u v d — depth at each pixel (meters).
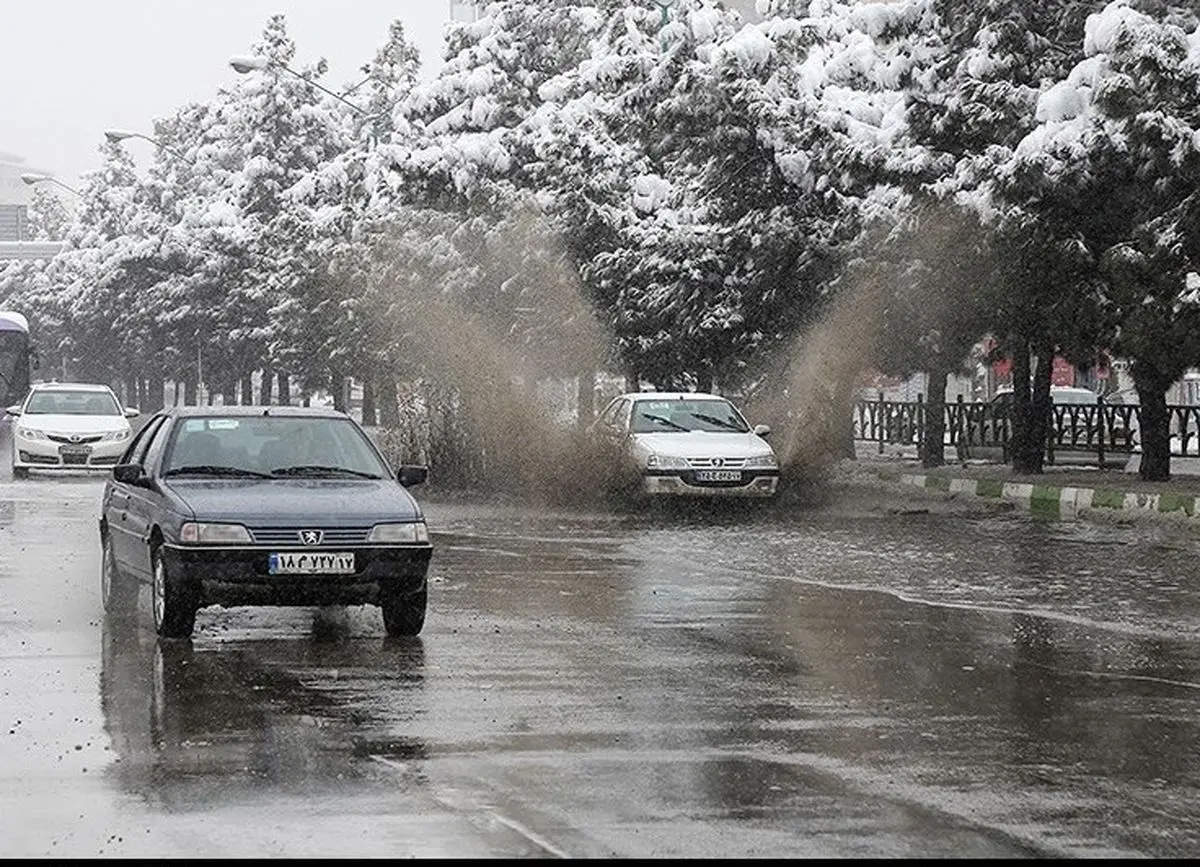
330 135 100.81
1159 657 15.62
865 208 40.34
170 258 107.44
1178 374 35.16
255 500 16.47
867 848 8.98
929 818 9.60
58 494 38.34
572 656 15.62
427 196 54.91
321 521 16.22
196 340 106.75
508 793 10.20
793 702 13.28
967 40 40.06
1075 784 10.45
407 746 11.59
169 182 121.25
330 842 9.11
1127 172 33.94
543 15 63.09
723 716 12.69
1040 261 34.69
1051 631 17.33
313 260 69.06
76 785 10.48
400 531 16.38
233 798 10.10
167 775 10.73
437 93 63.59
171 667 14.98
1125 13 32.88
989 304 37.09
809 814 9.69
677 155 47.59
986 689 13.89
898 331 40.28
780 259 42.50
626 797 10.09
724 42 43.62
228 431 18.00
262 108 100.25
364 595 16.36
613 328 46.31
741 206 44.00
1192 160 31.88
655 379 46.59
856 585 21.42
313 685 14.06
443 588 21.00
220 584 16.06
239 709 13.01
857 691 13.77
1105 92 32.44
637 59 46.50
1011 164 34.56
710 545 26.77
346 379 83.50
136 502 17.72
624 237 47.00
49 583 21.42
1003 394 50.47
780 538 28.02
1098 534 28.59
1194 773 10.77
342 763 11.05
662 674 14.62
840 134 42.16
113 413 46.34
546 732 12.09
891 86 40.75
